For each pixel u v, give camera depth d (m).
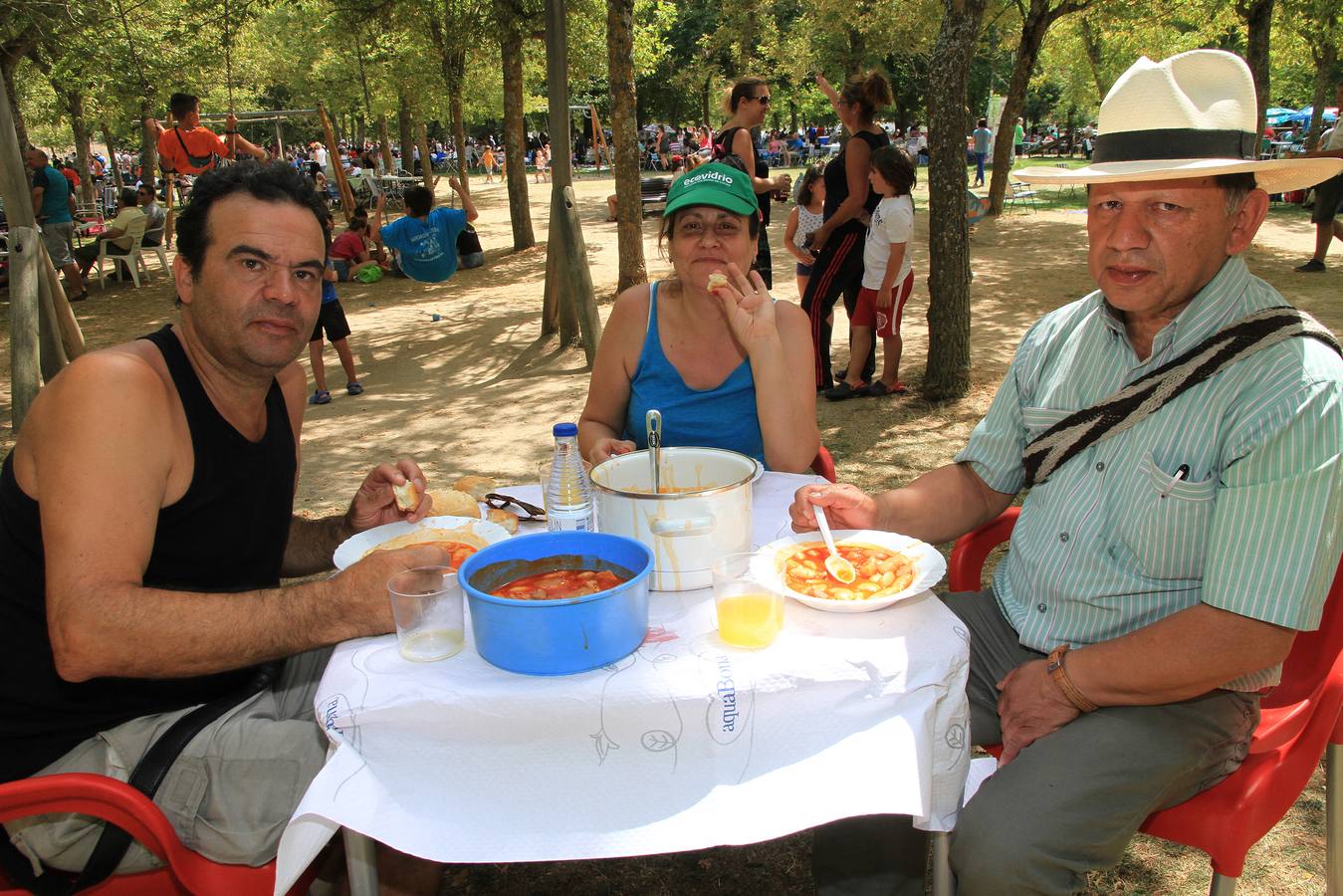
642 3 22.70
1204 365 1.74
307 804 1.37
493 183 34.97
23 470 1.67
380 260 14.29
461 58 14.37
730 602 1.52
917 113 41.97
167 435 1.68
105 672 1.55
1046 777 1.71
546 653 1.43
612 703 1.40
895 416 6.03
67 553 1.53
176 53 15.09
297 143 53.69
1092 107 33.28
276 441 1.95
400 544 1.94
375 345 9.27
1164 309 1.83
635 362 2.78
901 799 1.40
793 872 2.46
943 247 6.05
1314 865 2.35
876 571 1.76
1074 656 1.78
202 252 1.73
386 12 13.09
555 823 1.41
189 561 1.79
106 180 33.00
